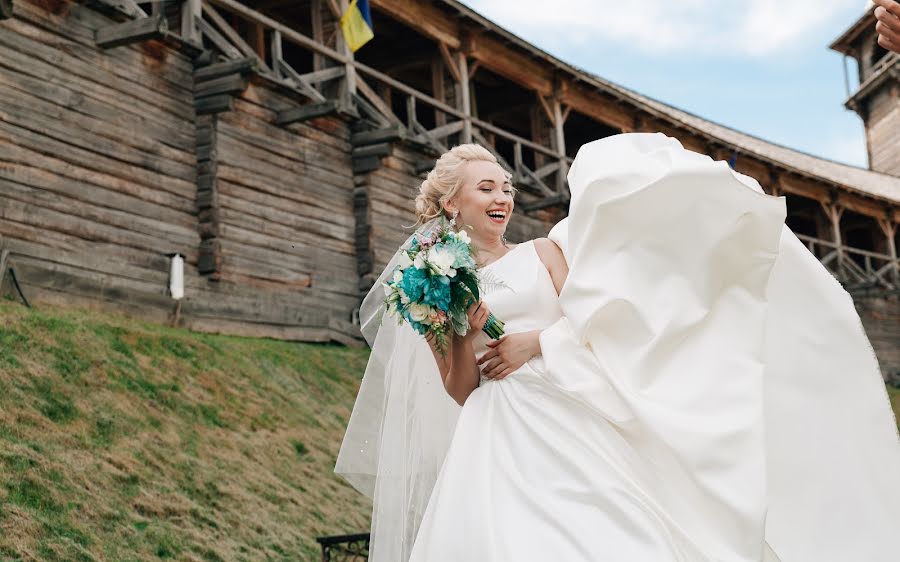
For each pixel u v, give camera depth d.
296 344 12.70
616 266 2.93
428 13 17.06
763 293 2.94
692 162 2.90
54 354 8.30
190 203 12.05
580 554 2.60
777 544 2.96
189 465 7.74
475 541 2.79
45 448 6.86
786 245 3.12
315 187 14.05
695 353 2.88
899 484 3.00
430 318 3.02
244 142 12.97
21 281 9.64
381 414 3.58
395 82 15.53
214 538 6.80
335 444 9.63
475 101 21.61
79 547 5.92
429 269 2.99
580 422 2.88
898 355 28.25
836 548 2.96
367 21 14.28
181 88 12.12
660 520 2.66
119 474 7.05
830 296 3.08
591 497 2.70
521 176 18.47
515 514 2.76
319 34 15.00
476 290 3.04
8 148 9.88
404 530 3.34
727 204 2.87
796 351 3.07
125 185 11.16
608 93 20.72
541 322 3.14
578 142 24.81
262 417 9.43
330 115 13.39
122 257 10.95
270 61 19.47
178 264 11.34
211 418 8.85
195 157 12.24
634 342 2.89
